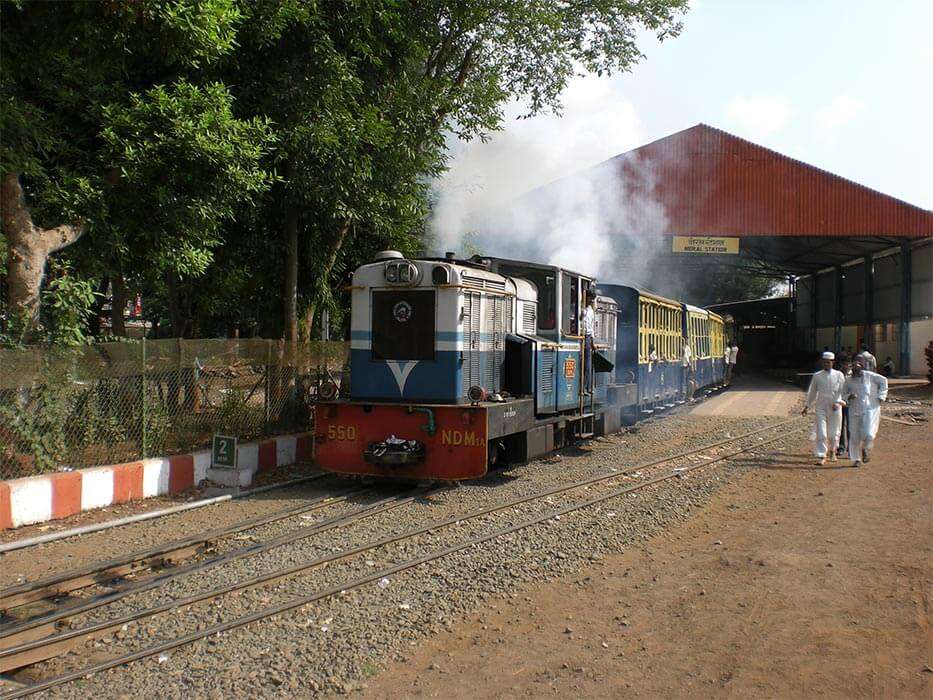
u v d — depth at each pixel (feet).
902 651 14.87
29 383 26.73
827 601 17.70
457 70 49.14
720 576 19.93
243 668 14.89
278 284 45.57
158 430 31.91
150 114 29.48
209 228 33.32
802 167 94.84
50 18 27.84
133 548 22.75
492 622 17.46
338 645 15.88
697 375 76.18
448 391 30.27
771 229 94.79
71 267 31.07
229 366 35.88
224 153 29.68
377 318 31.68
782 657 14.90
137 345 30.30
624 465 37.50
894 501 27.91
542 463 38.14
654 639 16.17
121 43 28.22
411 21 41.70
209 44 27.89
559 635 16.60
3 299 32.48
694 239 94.89
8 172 27.86
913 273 107.96
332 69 35.50
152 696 13.93
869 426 36.73
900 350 103.71
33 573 20.45
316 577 20.01
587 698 13.71
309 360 40.75
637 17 51.62
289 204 40.37
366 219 42.78
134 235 33.04
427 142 43.75
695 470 36.09
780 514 26.68
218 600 18.35
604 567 21.39
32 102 33.06
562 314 37.32
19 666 15.12
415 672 14.94
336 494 30.48
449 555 21.94
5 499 24.30
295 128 34.99
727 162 95.35
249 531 24.67
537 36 48.21
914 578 18.95
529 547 22.88
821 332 149.89
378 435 31.24
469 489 31.35
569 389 38.01
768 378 129.29
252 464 34.27
